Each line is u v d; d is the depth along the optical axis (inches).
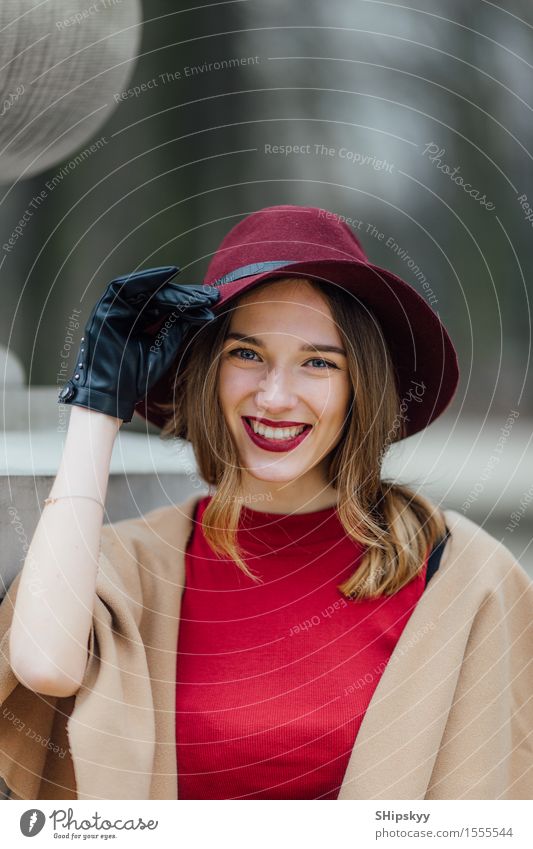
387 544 47.6
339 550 48.5
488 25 199.9
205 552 48.9
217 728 44.6
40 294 182.2
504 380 212.7
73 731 40.3
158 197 203.6
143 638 46.9
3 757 43.4
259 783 44.9
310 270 43.9
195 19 206.4
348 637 46.6
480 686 46.4
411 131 206.2
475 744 45.7
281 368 45.5
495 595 47.4
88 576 41.7
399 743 44.0
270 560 48.3
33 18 55.7
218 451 48.3
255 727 44.5
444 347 48.1
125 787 41.6
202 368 47.8
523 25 199.6
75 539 41.8
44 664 40.3
